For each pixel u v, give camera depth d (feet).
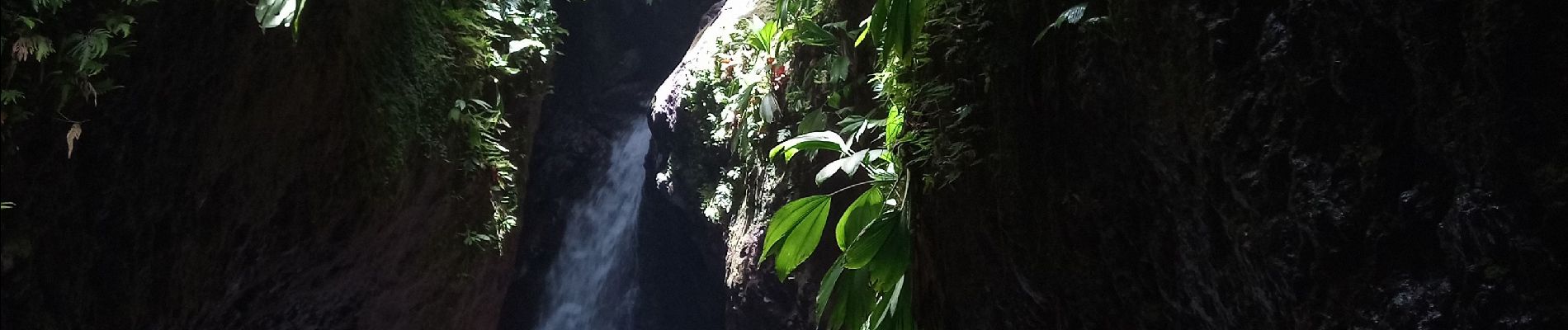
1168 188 5.23
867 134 12.82
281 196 11.27
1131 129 5.34
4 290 7.60
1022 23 6.21
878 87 9.48
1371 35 3.81
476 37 15.05
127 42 7.89
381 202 12.66
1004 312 7.24
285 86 10.31
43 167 7.71
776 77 16.96
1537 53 3.17
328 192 11.80
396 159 12.73
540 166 34.35
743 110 18.80
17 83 7.09
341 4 10.82
